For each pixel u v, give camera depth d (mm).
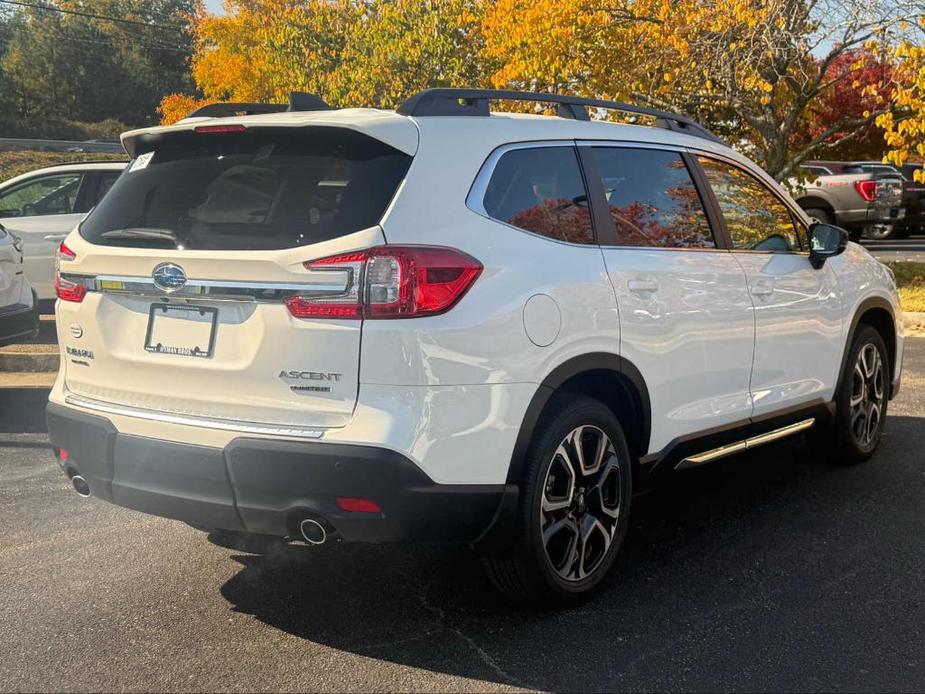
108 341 3617
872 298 5551
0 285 7270
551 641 3467
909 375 8125
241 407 3340
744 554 4312
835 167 19547
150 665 3293
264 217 3355
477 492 3311
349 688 3131
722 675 3209
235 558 4297
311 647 3430
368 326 3156
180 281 3387
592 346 3678
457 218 3383
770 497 5109
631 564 4215
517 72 14867
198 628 3586
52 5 96125
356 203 3268
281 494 3230
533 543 3506
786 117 14234
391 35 21641
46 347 9438
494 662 3309
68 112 96438
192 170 3627
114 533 4629
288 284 3205
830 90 14633
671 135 4520
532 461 3502
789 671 3234
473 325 3271
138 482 3510
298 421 3254
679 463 4258
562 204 3801
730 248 4578
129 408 3578
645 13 13781
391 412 3162
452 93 3656
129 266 3512
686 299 4164
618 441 3879
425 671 3246
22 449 6215
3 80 94875
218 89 53750
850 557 4262
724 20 12953
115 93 97938
